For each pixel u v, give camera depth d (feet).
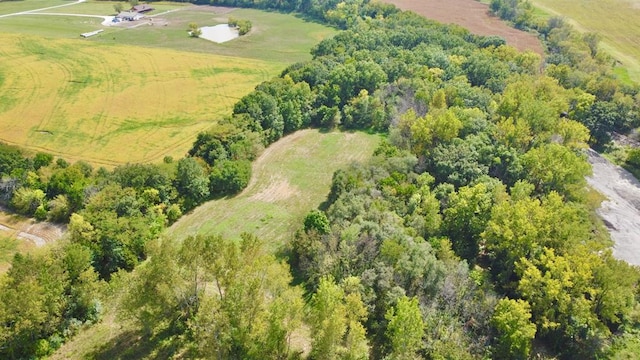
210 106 481.87
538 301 227.20
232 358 194.18
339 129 439.22
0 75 529.86
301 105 439.22
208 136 368.89
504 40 544.62
